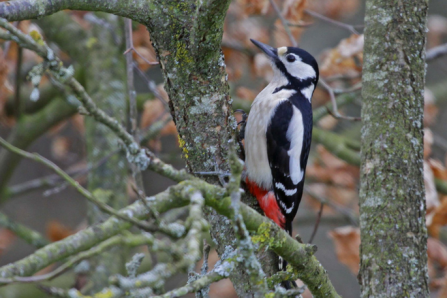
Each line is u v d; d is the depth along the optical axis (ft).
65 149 56.65
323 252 61.41
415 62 24.44
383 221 23.39
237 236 17.13
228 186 16.49
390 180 23.61
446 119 62.08
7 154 44.50
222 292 49.16
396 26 24.50
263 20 51.93
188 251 14.92
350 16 59.93
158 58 23.94
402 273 22.88
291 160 32.89
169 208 16.37
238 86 48.93
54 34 43.42
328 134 47.44
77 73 45.37
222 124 24.12
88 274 38.86
